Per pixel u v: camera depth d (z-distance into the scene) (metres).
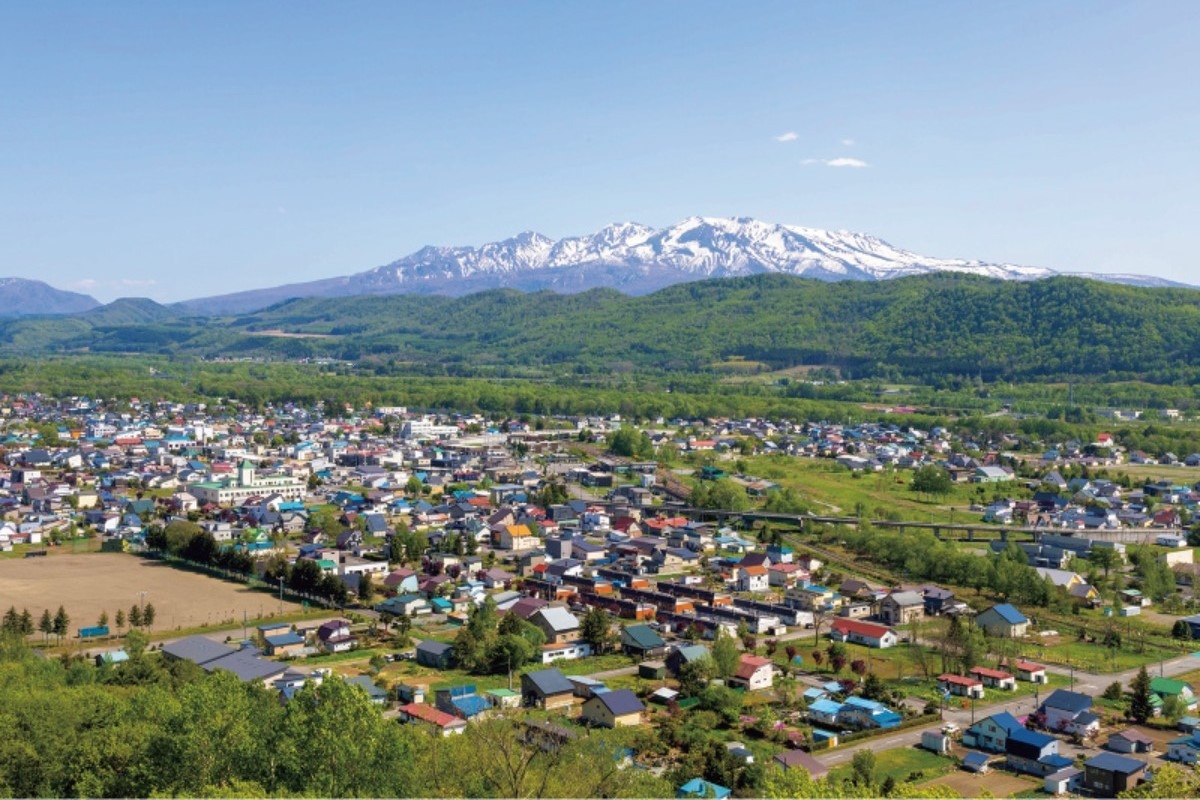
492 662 167.50
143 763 98.94
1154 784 115.38
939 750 137.88
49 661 154.25
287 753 96.56
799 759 129.75
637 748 133.00
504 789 100.38
